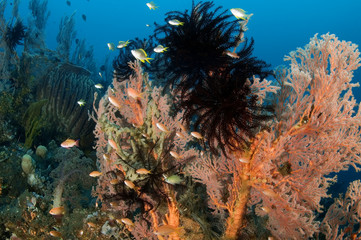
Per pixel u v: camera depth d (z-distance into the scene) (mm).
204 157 4406
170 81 3812
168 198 3951
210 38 3449
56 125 8977
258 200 3805
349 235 4266
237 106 2930
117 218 4680
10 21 10812
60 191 5289
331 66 3523
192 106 3273
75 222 4855
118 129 3971
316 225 3746
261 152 3541
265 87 3525
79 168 5961
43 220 4895
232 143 3334
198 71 3514
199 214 4332
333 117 3320
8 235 4902
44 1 13102
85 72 10336
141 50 3928
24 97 9477
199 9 3705
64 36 12500
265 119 3096
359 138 3436
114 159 4609
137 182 3920
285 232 3676
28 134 8375
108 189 5066
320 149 3555
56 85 9055
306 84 3479
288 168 3695
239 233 3855
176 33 3646
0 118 8250
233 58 3404
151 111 4156
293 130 3504
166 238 4215
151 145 4148
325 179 3646
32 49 11352
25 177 6195
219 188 4219
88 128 9117
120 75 4949
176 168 4410
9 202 5723
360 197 4145
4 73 10086
